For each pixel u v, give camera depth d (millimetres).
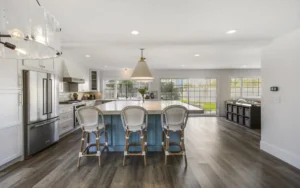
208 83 8648
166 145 3078
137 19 2475
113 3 2031
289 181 2473
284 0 1958
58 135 4285
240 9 2172
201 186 2344
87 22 2566
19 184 2400
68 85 6215
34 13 1809
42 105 3641
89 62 6227
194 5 2080
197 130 5566
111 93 8594
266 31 2941
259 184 2396
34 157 3340
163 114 3367
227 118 7578
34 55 2598
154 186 2344
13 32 1918
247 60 5973
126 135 3059
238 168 2873
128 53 4746
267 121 3602
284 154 3141
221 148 3861
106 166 2957
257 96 8508
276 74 3340
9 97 2900
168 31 2949
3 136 2793
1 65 2748
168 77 8562
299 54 2820
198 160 3203
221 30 2904
